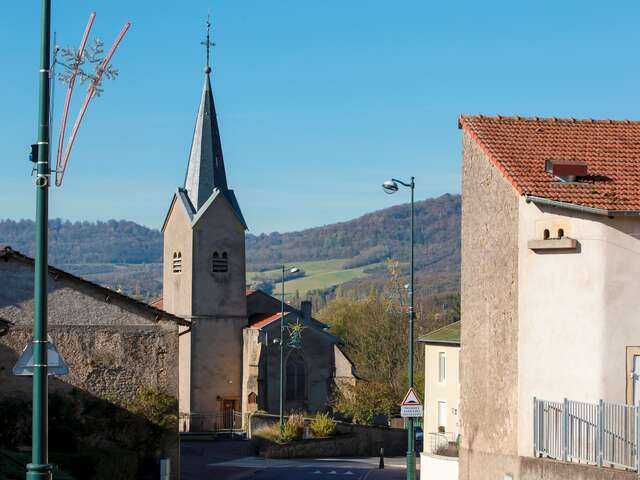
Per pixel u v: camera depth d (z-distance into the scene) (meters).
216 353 88.25
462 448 31.84
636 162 28.75
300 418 73.25
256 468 60.59
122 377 42.53
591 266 26.20
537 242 27.11
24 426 38.91
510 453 28.45
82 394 41.78
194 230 88.62
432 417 67.31
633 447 23.83
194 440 78.50
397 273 104.06
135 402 42.31
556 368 26.88
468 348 31.70
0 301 40.12
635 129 30.78
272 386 86.81
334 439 72.31
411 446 36.19
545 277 27.22
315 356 88.38
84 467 34.41
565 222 26.78
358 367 107.81
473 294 31.34
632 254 25.94
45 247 16.89
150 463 42.31
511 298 28.67
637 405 23.78
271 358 86.81
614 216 25.64
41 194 16.89
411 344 36.84
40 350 16.83
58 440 40.31
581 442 25.45
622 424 24.09
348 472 58.06
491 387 29.92
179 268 90.81
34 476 16.64
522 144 29.72
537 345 27.36
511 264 28.64
